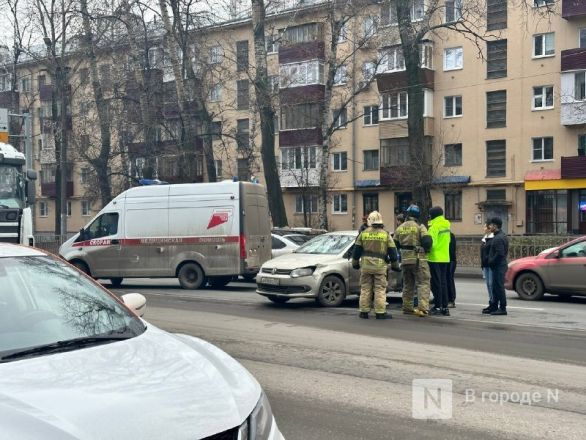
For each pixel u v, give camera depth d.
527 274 13.66
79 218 51.31
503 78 34.72
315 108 35.84
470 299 13.70
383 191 38.69
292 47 35.25
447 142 36.44
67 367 3.02
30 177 14.20
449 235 11.20
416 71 24.75
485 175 35.47
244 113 38.53
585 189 33.22
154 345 3.43
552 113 33.47
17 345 3.37
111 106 28.42
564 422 5.17
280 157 39.09
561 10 32.59
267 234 16.41
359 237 10.72
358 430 5.04
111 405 2.64
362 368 7.00
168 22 25.00
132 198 16.14
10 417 2.49
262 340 8.65
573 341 8.56
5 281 3.91
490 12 34.78
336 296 12.08
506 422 5.18
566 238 20.80
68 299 3.96
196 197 15.71
